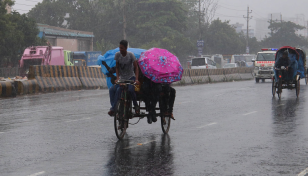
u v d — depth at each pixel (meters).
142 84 8.72
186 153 7.10
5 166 6.25
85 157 6.83
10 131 9.62
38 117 12.09
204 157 6.77
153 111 8.78
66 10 70.25
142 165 6.25
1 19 37.22
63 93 21.77
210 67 43.88
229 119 11.41
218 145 7.78
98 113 12.92
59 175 5.71
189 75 34.00
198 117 11.89
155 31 67.25
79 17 69.00
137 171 5.89
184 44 69.38
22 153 7.19
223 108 14.17
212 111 13.33
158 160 6.58
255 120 11.16
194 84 34.09
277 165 6.19
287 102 15.96
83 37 59.06
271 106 14.62
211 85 30.11
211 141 8.20
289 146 7.62
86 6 69.38
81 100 17.39
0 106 15.23
